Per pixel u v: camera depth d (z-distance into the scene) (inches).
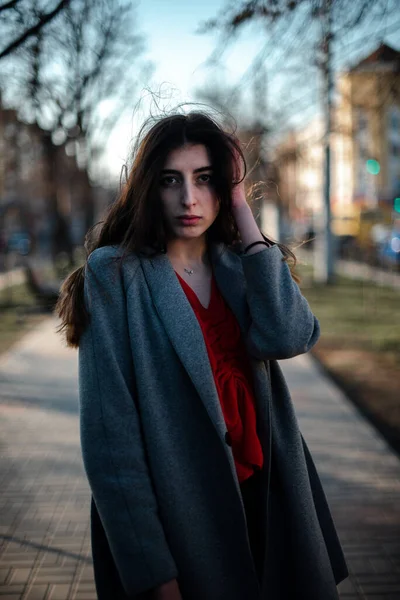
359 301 616.4
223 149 65.4
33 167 716.0
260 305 65.5
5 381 299.7
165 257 65.9
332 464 182.5
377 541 134.0
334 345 390.0
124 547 59.1
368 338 412.2
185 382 62.9
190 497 62.0
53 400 262.2
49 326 506.3
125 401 61.0
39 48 160.1
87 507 153.7
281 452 69.9
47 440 207.9
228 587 62.7
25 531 140.3
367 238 1201.4
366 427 218.8
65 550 131.0
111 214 67.9
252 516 68.6
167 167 64.4
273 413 70.9
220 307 68.7
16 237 1364.4
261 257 65.1
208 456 62.8
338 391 273.0
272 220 959.6
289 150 342.3
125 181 69.5
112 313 62.9
